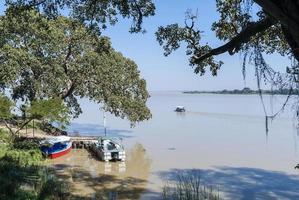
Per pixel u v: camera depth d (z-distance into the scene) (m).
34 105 33.94
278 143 52.09
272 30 8.90
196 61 7.50
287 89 6.44
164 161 37.59
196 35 9.94
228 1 9.31
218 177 31.16
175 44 10.12
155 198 24.27
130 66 45.34
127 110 45.38
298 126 7.03
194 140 54.59
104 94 43.31
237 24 9.41
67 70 41.50
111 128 69.94
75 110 44.72
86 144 42.03
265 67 6.64
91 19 14.01
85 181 28.12
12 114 34.62
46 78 39.38
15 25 36.75
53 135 44.38
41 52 39.53
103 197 24.16
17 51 37.47
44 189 18.45
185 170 33.50
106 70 42.28
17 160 24.59
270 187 28.50
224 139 56.19
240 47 7.05
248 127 74.81
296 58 5.91
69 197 20.45
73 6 13.94
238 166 35.91
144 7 13.05
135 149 45.09
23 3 13.91
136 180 29.17
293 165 36.78
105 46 19.28
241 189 27.69
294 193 27.03
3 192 15.94
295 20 5.12
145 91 46.94
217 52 7.16
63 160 35.50
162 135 60.28
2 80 37.69
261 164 37.06
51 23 38.38
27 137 37.91
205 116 107.19
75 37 40.28
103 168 33.12
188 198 16.55
